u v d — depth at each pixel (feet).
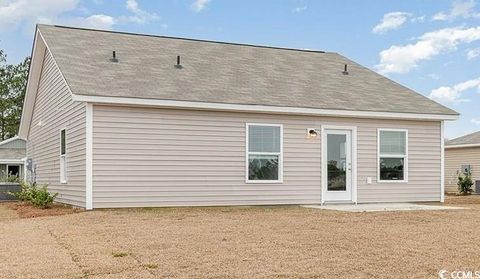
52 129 55.88
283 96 48.08
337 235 28.14
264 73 53.98
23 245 25.02
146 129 42.88
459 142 94.53
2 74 139.13
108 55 49.70
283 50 64.03
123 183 42.06
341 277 18.70
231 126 45.83
